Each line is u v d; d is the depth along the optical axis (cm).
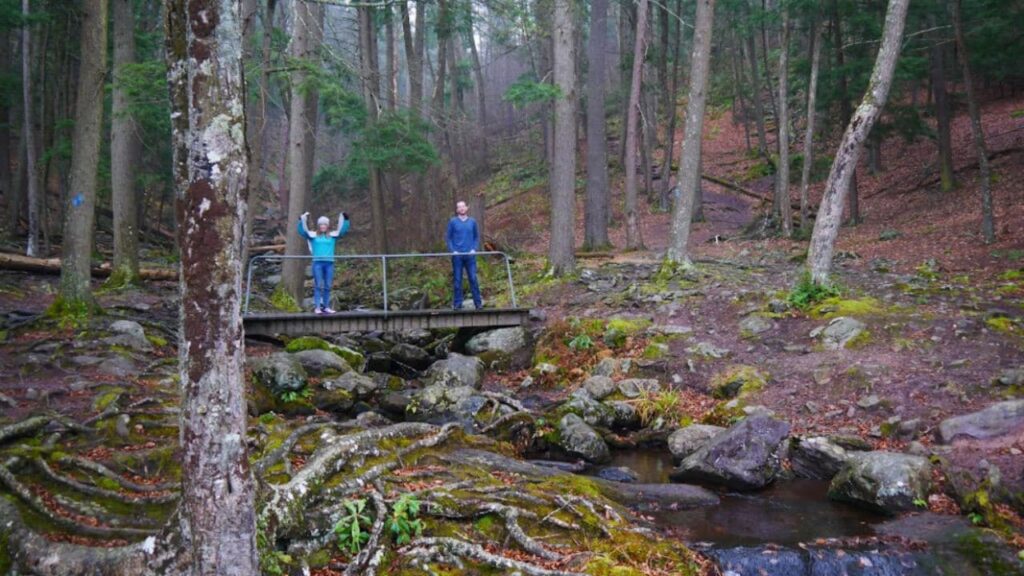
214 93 368
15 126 2445
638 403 974
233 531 379
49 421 697
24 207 2392
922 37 2166
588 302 1440
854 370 932
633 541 567
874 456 697
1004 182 2062
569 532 571
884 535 603
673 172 3372
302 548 511
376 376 1170
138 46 1970
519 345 1275
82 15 1111
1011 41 1919
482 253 1305
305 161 1612
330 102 1627
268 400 963
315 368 1091
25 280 1620
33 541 495
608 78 4456
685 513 670
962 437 738
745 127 3441
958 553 560
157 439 708
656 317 1281
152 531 513
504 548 543
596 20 2064
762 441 779
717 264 1686
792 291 1209
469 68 3678
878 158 2680
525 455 884
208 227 370
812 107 2119
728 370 1029
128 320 1143
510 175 3634
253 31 1427
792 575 545
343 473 602
